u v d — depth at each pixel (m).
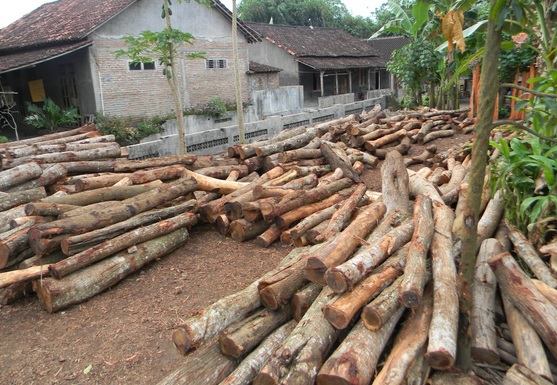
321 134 9.36
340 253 3.34
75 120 14.20
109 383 3.15
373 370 2.52
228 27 17.84
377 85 29.48
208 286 4.45
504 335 2.91
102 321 3.88
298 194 5.68
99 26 13.48
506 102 12.45
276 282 3.25
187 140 9.73
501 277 2.92
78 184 5.80
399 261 3.21
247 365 2.74
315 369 2.58
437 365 2.44
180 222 5.21
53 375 3.23
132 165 6.83
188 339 2.88
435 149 8.91
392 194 5.14
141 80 15.12
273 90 19.38
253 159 7.71
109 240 4.50
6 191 5.62
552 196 3.68
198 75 17.02
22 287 4.19
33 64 12.27
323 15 36.12
